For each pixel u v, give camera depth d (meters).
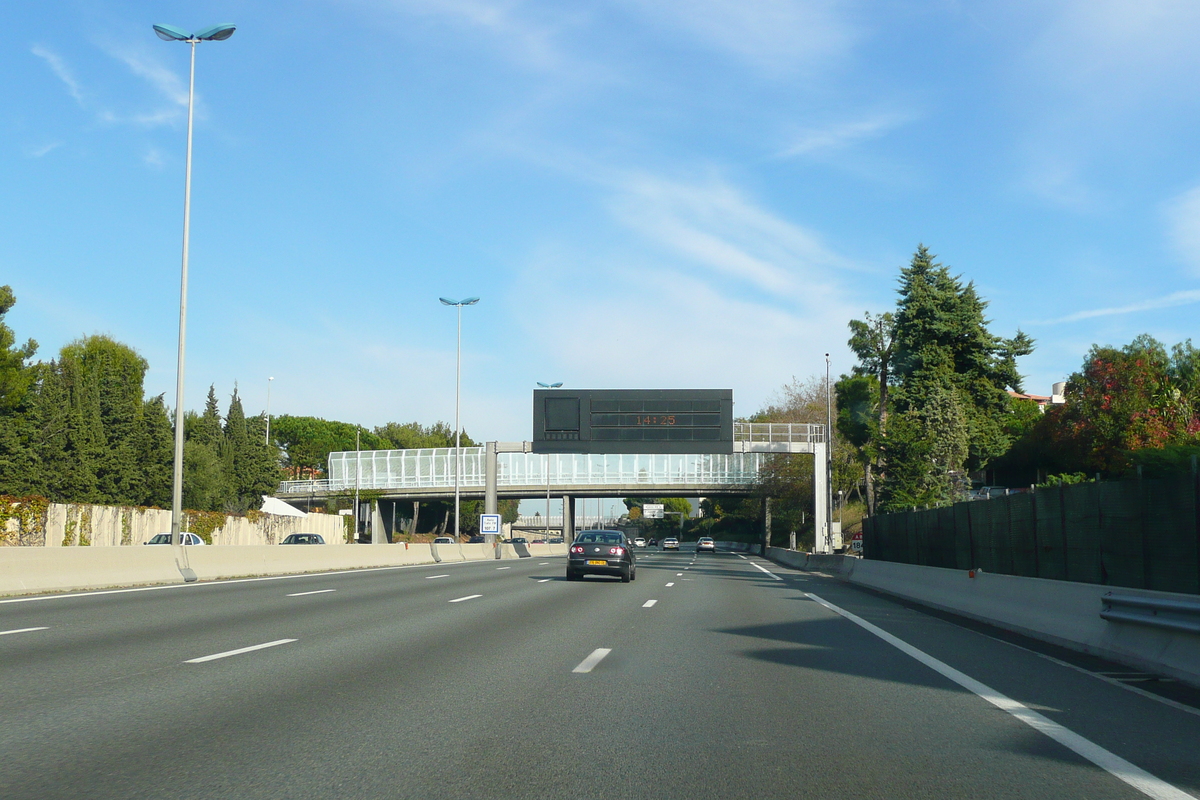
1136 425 44.28
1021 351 74.38
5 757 6.50
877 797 5.88
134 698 8.64
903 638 15.02
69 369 58.81
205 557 28.36
